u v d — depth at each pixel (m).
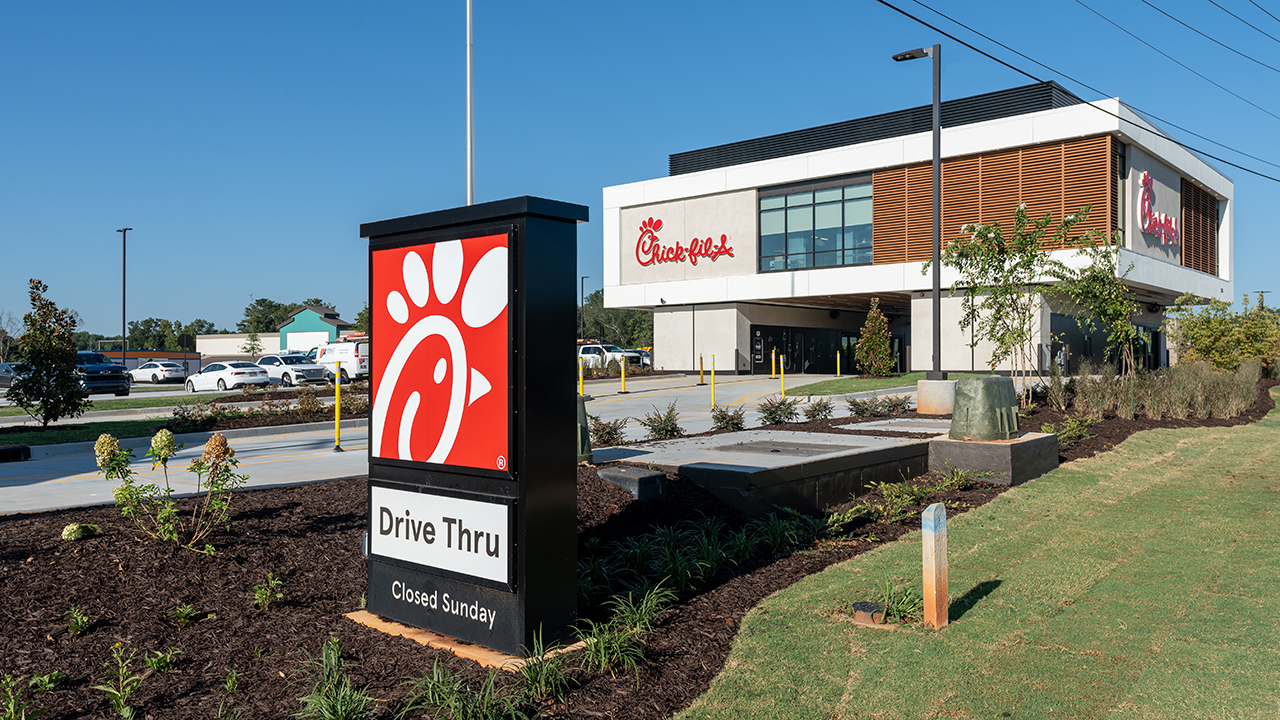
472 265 4.48
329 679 3.94
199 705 3.74
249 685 3.95
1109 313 16.97
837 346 47.28
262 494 7.15
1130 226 32.34
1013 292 16.95
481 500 4.42
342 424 18.25
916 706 4.03
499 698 3.72
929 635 5.00
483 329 4.44
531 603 4.30
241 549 5.61
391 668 4.19
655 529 6.83
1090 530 7.84
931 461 10.34
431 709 3.65
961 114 36.03
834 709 3.98
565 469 4.51
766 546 6.89
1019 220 16.72
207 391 33.81
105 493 9.28
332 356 34.94
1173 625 5.22
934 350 16.41
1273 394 24.91
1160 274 34.69
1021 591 5.95
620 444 10.60
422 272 4.75
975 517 8.32
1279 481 10.49
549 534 4.41
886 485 8.90
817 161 36.84
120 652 4.22
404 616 4.85
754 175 38.72
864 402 16.17
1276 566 6.60
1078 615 5.43
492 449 4.39
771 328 42.25
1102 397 15.82
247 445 15.06
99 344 126.56
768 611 5.36
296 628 4.70
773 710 3.92
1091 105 30.05
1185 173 37.69
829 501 8.57
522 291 4.27
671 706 3.92
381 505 4.98
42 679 3.84
